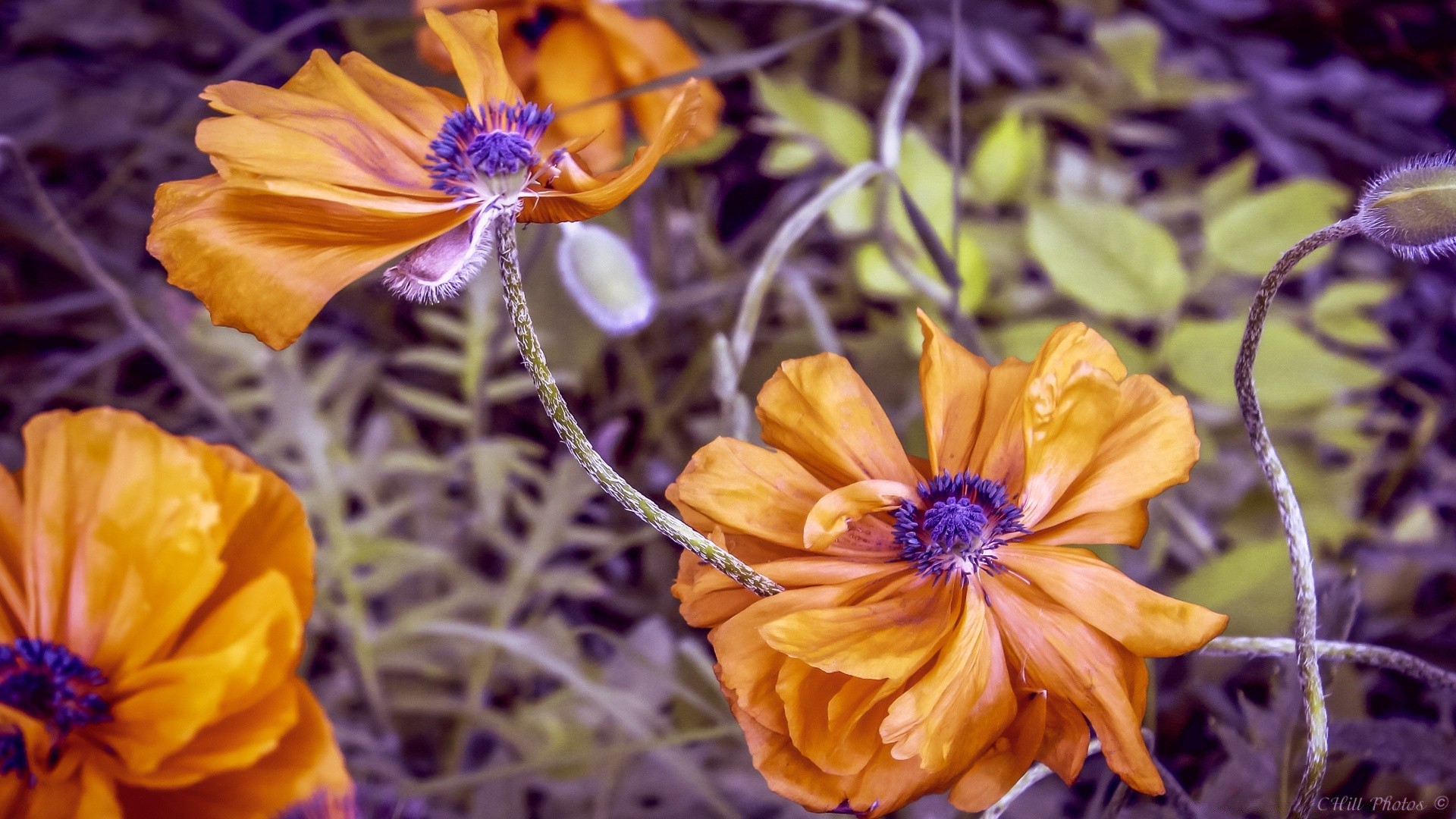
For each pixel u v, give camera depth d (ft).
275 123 1.69
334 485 2.32
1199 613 1.62
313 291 1.64
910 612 1.68
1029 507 1.70
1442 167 1.68
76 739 1.59
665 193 3.23
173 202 1.67
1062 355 1.68
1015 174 2.96
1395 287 2.83
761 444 2.19
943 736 1.61
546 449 3.01
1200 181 3.58
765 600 1.65
